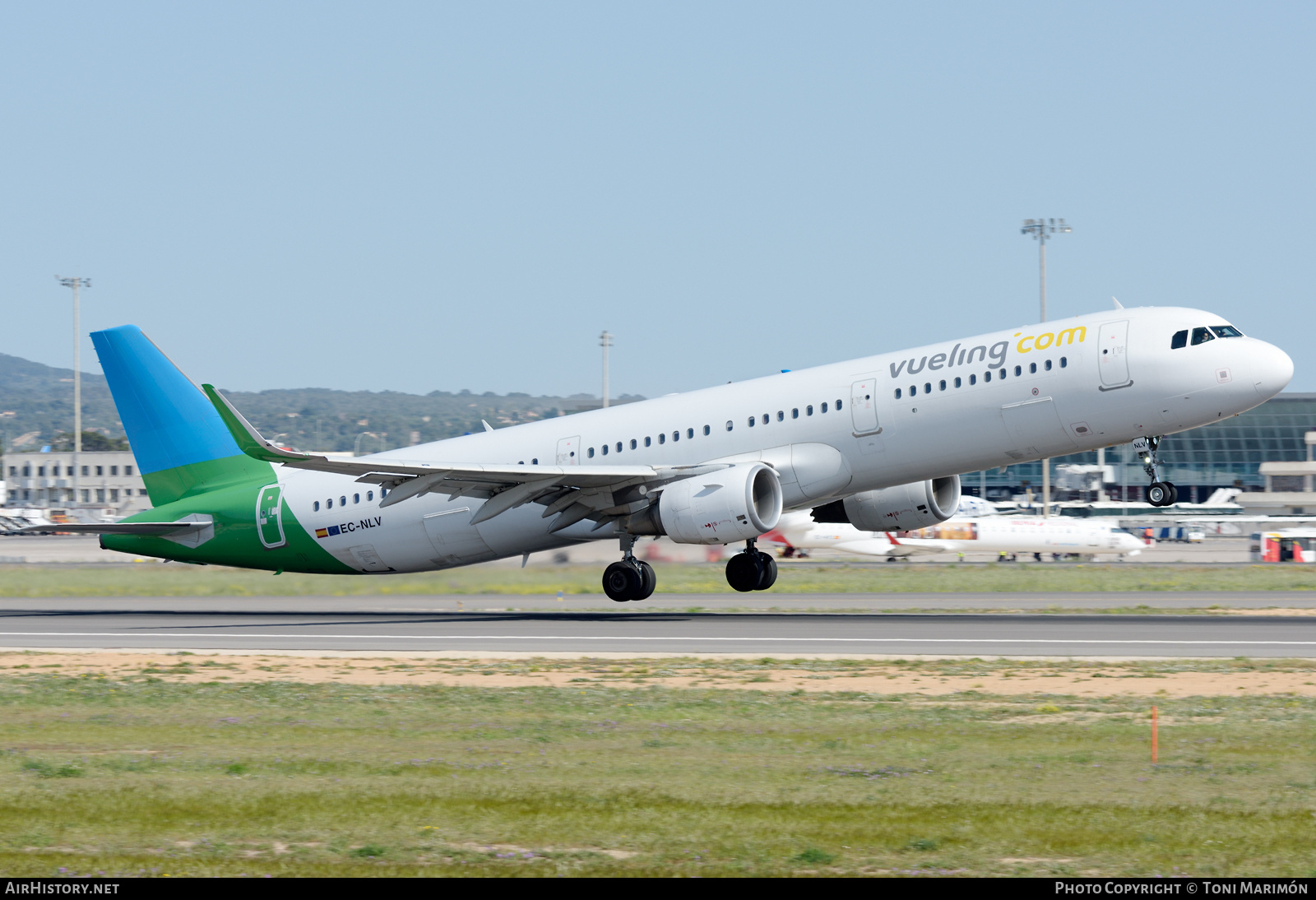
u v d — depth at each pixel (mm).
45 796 50188
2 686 84750
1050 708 69688
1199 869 39531
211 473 150875
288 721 69250
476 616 138125
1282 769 53438
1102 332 115438
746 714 69562
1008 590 174000
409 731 65500
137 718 70875
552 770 54625
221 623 136125
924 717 67750
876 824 44875
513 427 143250
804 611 137375
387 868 40250
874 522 137750
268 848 42656
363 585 184500
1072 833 43531
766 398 127188
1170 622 119875
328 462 117812
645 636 112375
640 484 126188
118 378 152500
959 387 118812
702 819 45625
